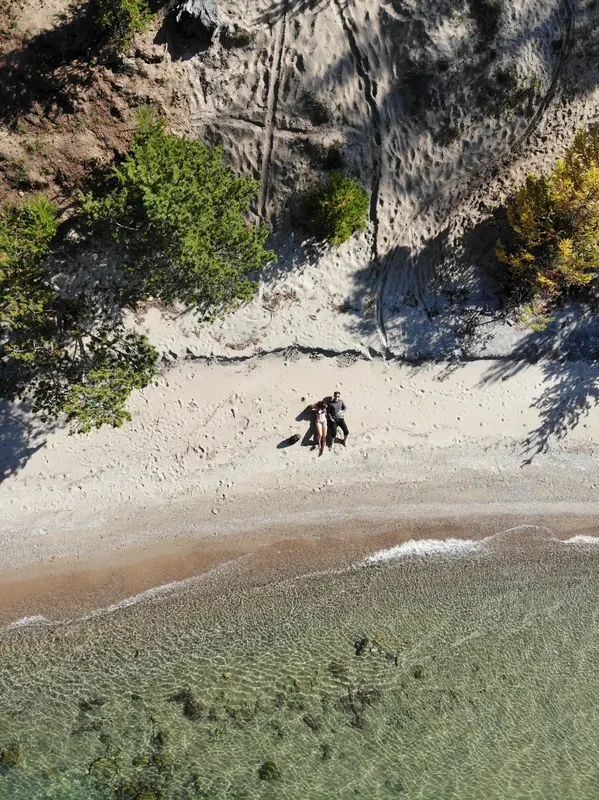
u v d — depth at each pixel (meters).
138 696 14.92
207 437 15.80
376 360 16.20
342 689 15.41
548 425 16.80
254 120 14.13
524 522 16.67
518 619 16.22
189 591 15.54
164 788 14.43
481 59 14.55
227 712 15.04
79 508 15.43
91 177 13.63
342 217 14.48
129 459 15.60
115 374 13.77
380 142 14.83
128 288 14.45
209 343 15.51
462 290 16.20
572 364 16.80
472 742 15.41
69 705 14.71
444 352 16.34
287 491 16.02
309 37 13.88
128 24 12.50
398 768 15.08
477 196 15.75
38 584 15.17
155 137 12.37
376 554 16.19
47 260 14.29
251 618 15.58
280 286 15.53
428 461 16.45
